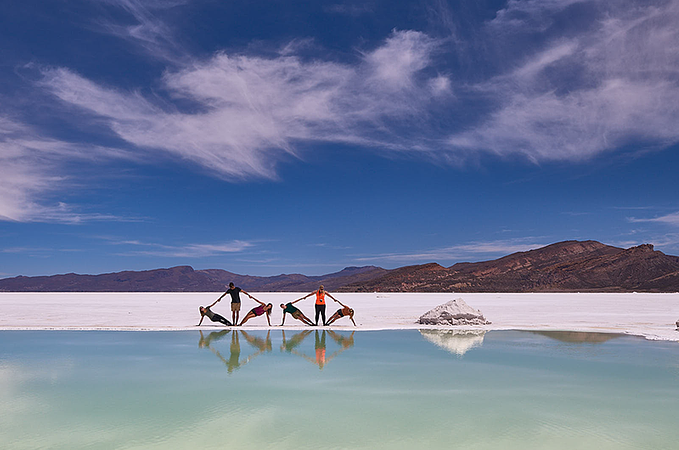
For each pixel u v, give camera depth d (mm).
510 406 6527
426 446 4969
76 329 15742
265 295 83062
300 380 8164
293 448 4910
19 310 27938
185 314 24250
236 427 5598
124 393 7234
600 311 28281
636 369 9195
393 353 11070
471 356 10625
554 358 10391
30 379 8234
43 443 5039
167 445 4988
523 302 45594
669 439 5199
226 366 9414
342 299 54625
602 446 4980
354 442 5090
